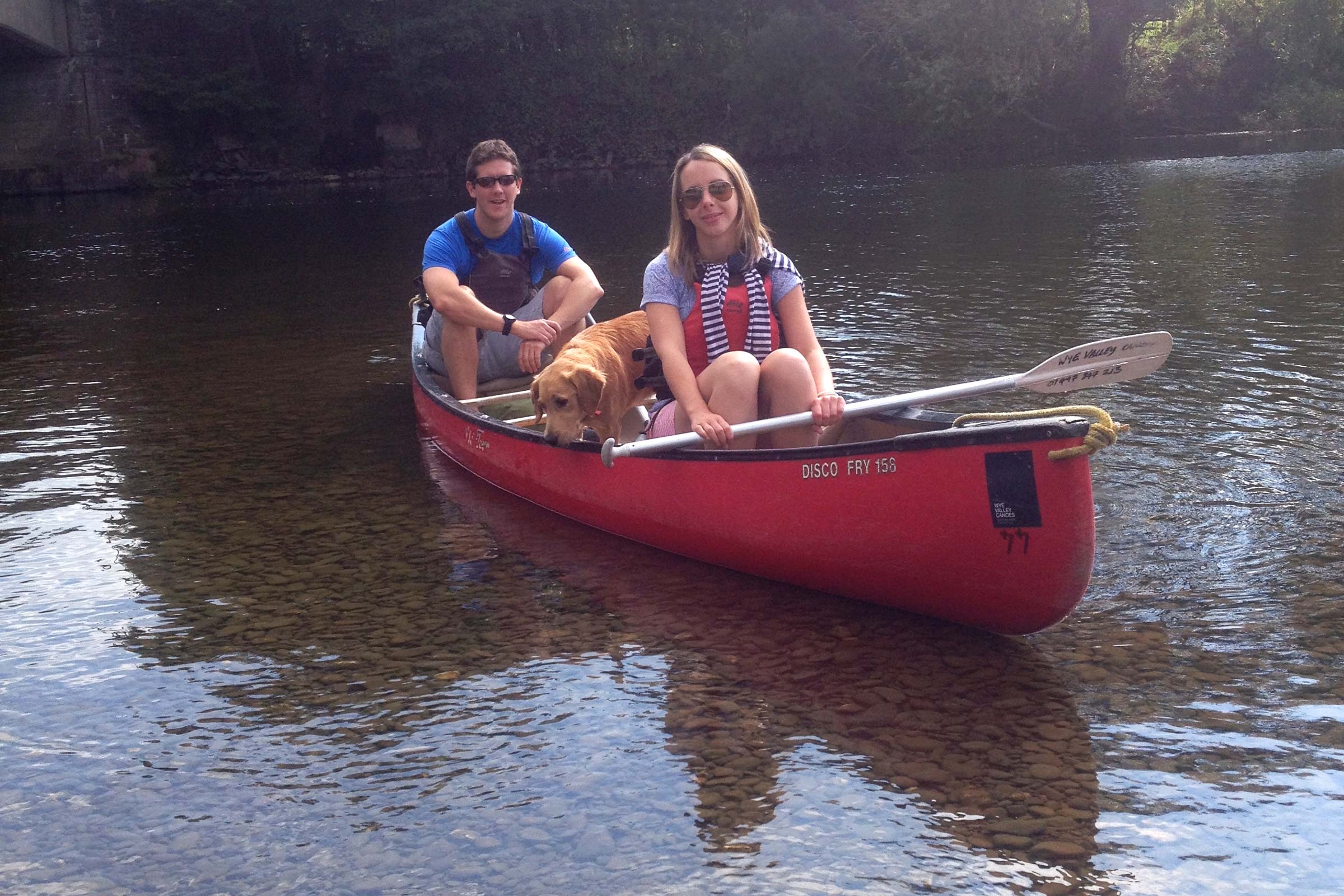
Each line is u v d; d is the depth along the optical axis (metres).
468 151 32.19
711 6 32.41
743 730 2.82
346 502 4.74
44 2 27.20
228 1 28.14
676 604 3.63
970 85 27.27
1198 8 31.06
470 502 4.71
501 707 2.99
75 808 2.60
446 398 5.23
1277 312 7.47
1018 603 3.17
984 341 7.00
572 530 4.38
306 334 8.70
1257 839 2.29
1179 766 2.56
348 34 29.59
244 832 2.48
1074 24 29.17
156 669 3.28
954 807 2.45
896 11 27.88
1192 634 3.20
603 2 31.98
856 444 3.30
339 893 2.27
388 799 2.58
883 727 2.80
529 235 5.55
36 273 13.09
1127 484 4.36
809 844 2.35
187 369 7.48
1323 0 29.00
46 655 3.38
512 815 2.50
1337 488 4.21
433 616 3.58
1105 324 7.40
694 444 3.93
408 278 11.70
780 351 3.75
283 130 30.22
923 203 17.25
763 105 30.11
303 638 3.45
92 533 4.39
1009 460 3.00
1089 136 29.53
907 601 3.45
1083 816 2.40
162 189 28.27
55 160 27.94
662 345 3.88
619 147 32.78
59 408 6.44
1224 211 13.66
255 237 16.62
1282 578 3.51
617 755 2.73
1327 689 2.85
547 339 5.11
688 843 2.38
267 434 5.81
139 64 28.59
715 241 3.90
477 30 29.73
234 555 4.14
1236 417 5.13
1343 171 18.25
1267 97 29.72
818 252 12.12
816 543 3.53
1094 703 2.87
